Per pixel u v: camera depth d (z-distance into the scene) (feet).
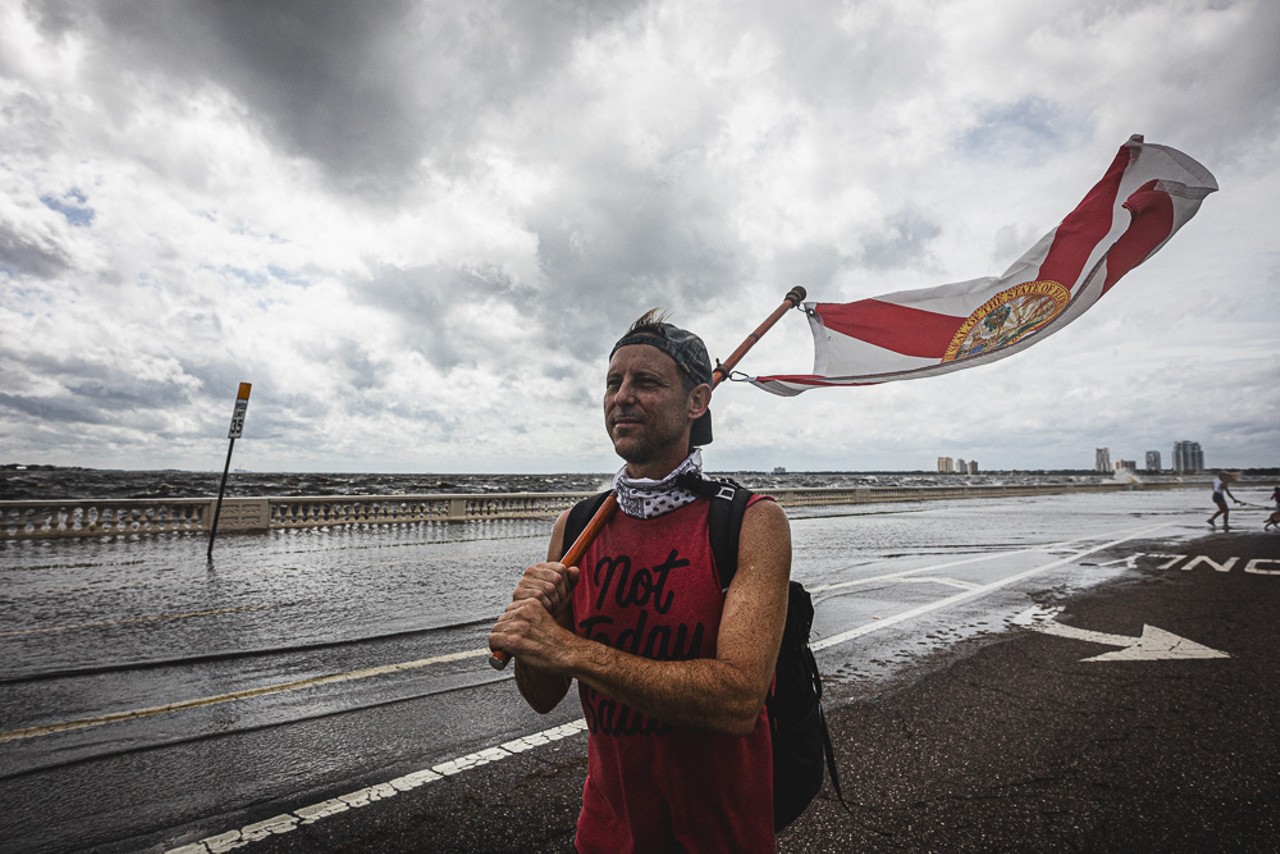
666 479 4.06
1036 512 92.38
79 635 19.92
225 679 15.81
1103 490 203.31
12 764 11.12
